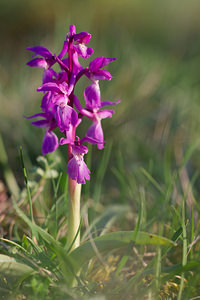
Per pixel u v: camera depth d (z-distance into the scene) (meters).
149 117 1.10
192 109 1.15
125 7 2.46
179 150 0.97
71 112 0.70
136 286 0.69
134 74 1.19
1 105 1.07
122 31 1.73
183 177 0.87
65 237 0.75
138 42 1.84
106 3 2.28
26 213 0.78
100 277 0.73
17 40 2.12
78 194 0.70
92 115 0.72
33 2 2.29
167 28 2.38
